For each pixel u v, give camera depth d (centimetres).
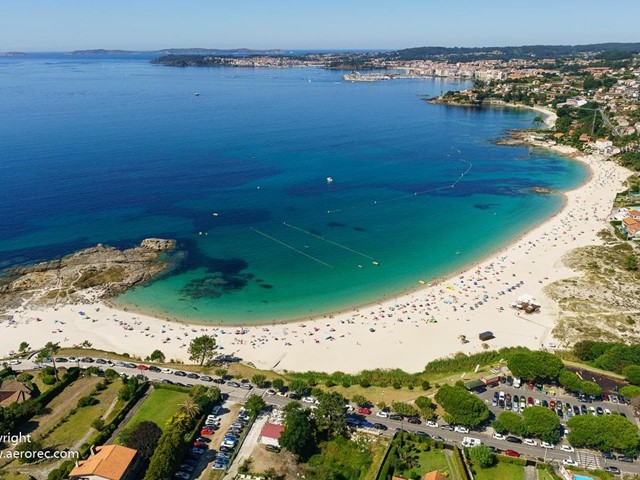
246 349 14050
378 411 11094
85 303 16238
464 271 18525
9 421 10194
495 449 9944
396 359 13512
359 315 15762
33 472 9119
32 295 16550
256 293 17025
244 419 10656
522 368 12000
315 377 12662
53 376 12075
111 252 19362
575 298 16262
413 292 17112
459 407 10500
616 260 18650
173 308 16112
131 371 12619
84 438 10069
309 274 18312
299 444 9512
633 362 12419
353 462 9600
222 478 9175
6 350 13788
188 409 10469
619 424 9825
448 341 14288
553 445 10119
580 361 13150
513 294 16750
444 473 9294
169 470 8888
